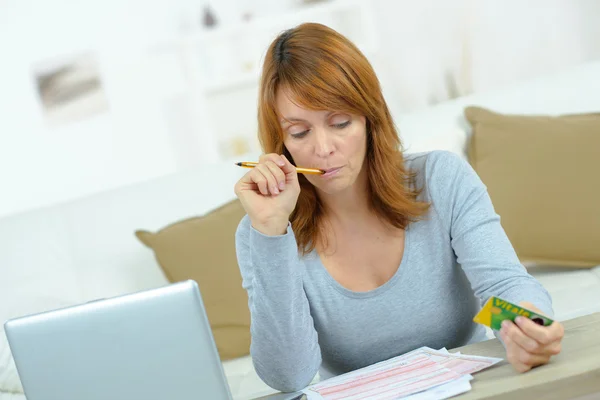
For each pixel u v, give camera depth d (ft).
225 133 13.67
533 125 8.11
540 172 7.89
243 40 13.38
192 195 8.46
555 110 8.56
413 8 13.33
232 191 8.46
